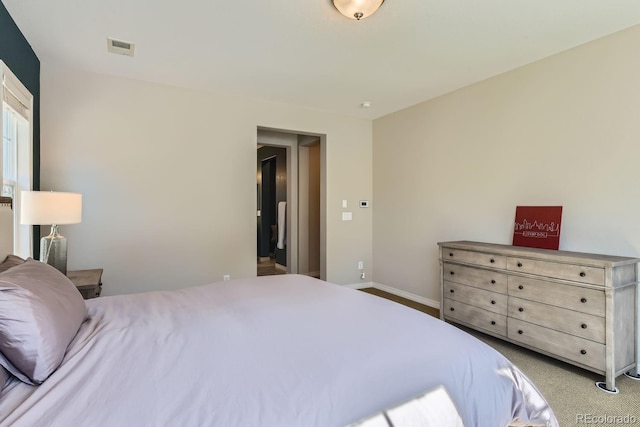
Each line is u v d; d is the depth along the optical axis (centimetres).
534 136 299
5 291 106
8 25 224
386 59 292
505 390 120
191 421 81
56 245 247
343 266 478
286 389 96
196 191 371
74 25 240
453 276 329
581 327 231
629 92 242
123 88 335
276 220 711
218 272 383
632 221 241
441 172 389
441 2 210
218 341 126
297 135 568
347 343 125
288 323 145
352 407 92
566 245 277
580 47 267
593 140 261
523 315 266
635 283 234
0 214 173
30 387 101
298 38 256
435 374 110
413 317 155
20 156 261
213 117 379
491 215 336
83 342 125
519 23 235
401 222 446
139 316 155
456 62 299
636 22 235
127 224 338
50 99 305
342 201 475
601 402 204
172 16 228
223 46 270
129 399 89
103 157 327
